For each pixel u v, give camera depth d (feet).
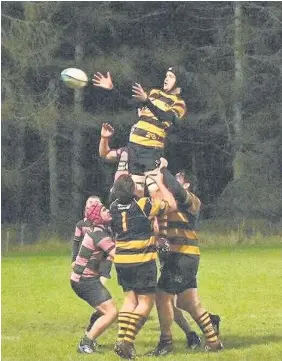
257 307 124.16
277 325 107.24
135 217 83.66
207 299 132.57
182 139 336.29
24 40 303.89
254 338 97.66
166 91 94.27
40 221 336.08
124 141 320.91
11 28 303.27
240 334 100.68
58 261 209.97
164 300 87.92
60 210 337.72
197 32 346.54
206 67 332.19
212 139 339.57
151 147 92.58
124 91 330.54
